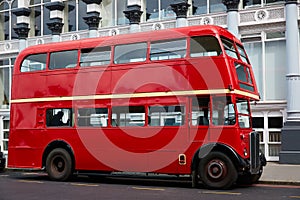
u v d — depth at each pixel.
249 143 13.59
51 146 15.93
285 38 20.11
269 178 15.05
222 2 21.39
